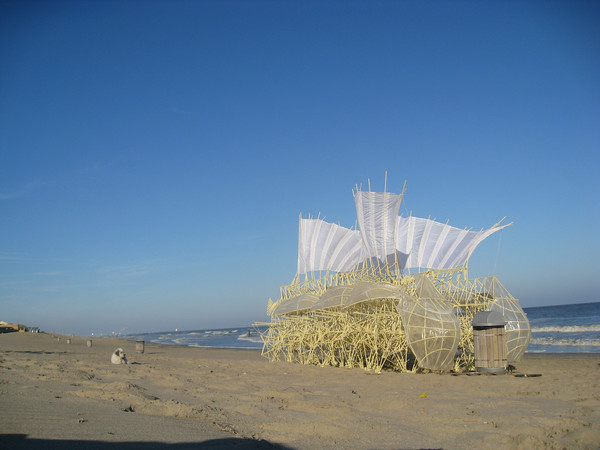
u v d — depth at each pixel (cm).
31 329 10769
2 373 1419
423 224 2694
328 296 2181
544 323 6600
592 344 3666
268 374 1836
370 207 2333
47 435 659
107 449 614
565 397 1230
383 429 874
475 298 2214
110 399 1023
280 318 2625
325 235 3023
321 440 781
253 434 799
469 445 770
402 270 2272
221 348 4994
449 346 1806
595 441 768
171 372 1770
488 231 2383
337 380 1638
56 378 1346
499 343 1761
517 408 1080
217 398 1199
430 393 1329
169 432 733
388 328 2053
